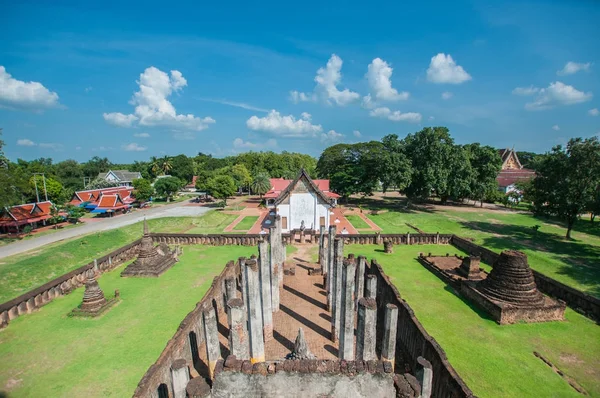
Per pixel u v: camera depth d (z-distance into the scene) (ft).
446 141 206.28
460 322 71.67
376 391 34.27
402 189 214.07
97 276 102.37
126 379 54.34
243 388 34.58
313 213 166.20
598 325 70.59
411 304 80.48
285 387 34.32
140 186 261.24
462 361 57.88
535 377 53.93
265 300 66.74
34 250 126.21
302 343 56.49
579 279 92.99
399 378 34.63
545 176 134.92
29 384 53.62
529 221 173.58
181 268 110.73
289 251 133.69
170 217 201.57
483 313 75.82
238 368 34.78
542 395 49.90
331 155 291.17
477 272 92.38
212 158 491.31
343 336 56.75
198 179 311.68
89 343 65.16
